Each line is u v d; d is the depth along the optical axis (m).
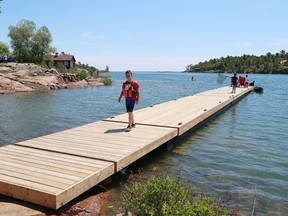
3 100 22.78
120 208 5.08
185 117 11.84
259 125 13.70
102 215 4.87
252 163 8.20
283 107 20.19
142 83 58.31
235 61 177.38
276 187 6.57
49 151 6.94
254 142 10.49
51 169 5.64
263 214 5.31
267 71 155.25
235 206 5.55
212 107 14.91
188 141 10.44
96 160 6.29
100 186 6.00
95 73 54.41
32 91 32.12
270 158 8.69
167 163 7.98
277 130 12.61
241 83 31.69
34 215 4.38
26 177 5.20
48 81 37.00
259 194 6.15
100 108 19.28
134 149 7.13
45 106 19.69
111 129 9.49
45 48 69.06
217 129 12.64
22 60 67.38
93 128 9.65
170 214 3.48
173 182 4.08
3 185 4.95
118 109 18.95
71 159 6.31
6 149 7.00
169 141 9.39
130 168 7.50
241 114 17.00
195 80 77.38
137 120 11.17
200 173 7.29
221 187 6.45
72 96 26.94
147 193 3.94
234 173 7.37
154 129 9.56
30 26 69.06
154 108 14.57
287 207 5.62
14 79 33.25
